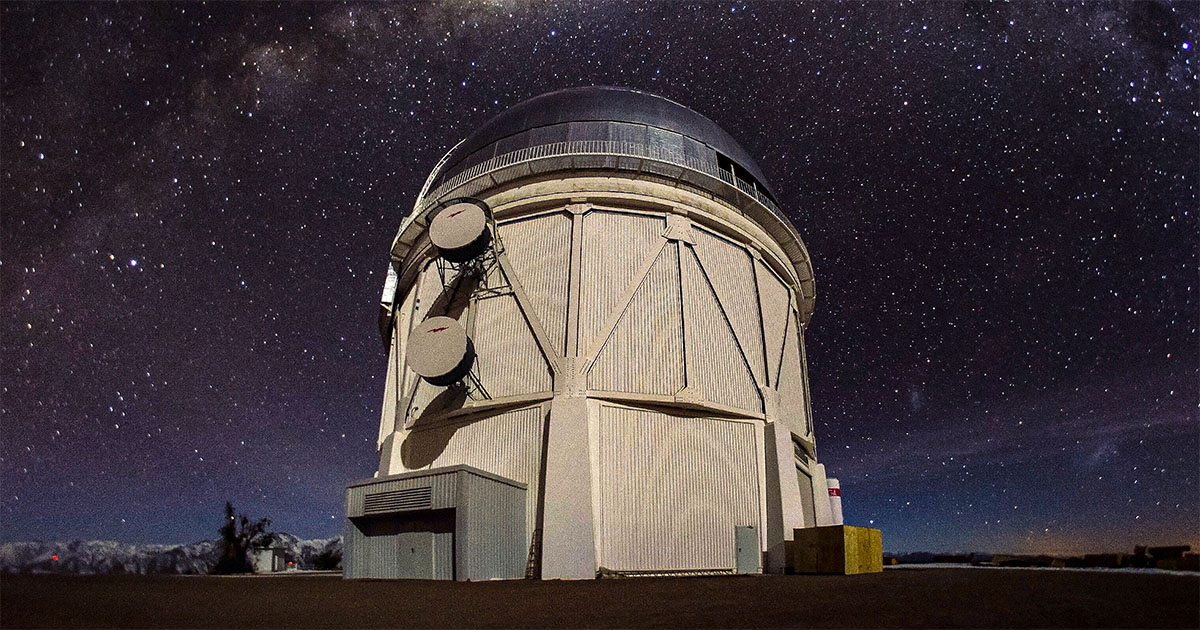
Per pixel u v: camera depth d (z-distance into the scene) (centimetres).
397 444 2556
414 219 2986
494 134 3059
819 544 2270
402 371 2942
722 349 2583
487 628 912
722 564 2273
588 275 2498
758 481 2450
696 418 2419
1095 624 902
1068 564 2462
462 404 2445
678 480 2303
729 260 2816
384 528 2092
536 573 2133
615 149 2755
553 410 2252
